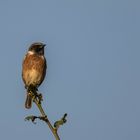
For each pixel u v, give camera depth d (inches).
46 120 211.5
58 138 209.5
